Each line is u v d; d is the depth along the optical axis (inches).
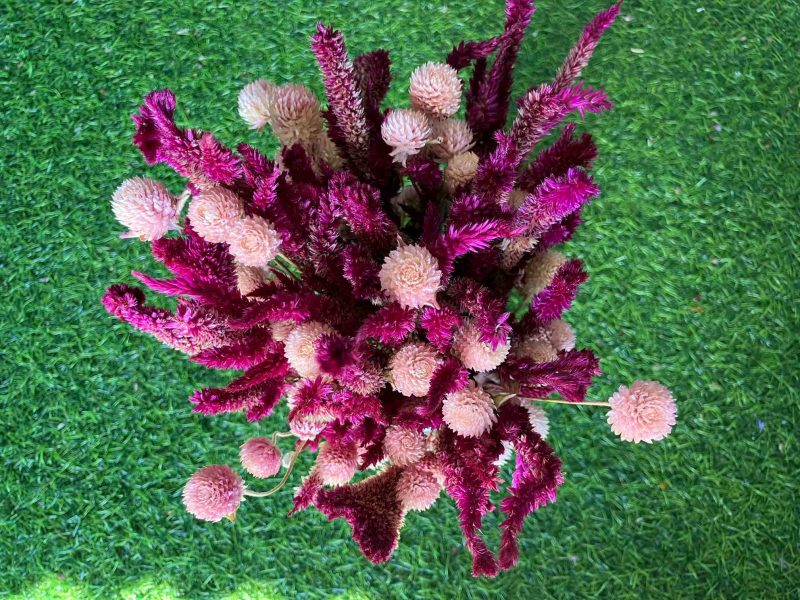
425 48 31.5
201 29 33.3
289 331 15.3
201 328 14.6
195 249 14.6
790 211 31.4
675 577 28.6
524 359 15.7
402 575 28.7
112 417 31.0
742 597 28.6
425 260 14.0
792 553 29.1
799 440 29.9
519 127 14.8
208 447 30.1
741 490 29.3
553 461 14.8
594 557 28.7
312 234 14.7
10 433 31.3
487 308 14.6
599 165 30.9
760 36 32.6
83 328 31.8
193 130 14.2
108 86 33.6
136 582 29.7
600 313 29.8
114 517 30.3
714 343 30.1
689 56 32.2
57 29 34.4
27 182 33.1
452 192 16.2
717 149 31.5
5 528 30.5
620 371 29.4
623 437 15.3
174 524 30.0
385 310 14.4
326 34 14.3
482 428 15.0
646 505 29.1
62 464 30.9
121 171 32.7
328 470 15.9
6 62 34.5
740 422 29.8
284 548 29.2
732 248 30.8
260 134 31.2
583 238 30.3
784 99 32.3
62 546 30.2
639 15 32.4
